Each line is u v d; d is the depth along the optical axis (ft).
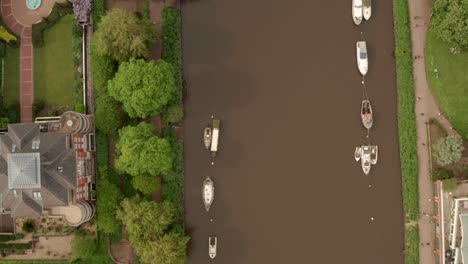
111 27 354.74
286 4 392.06
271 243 383.04
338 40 387.75
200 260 384.88
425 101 374.22
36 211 343.67
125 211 357.41
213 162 388.16
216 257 384.47
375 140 379.96
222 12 394.52
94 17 388.57
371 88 383.24
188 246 383.65
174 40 387.55
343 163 382.22
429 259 367.66
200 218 386.11
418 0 378.32
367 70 382.63
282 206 384.27
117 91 357.41
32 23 395.96
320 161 384.06
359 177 379.96
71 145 355.77
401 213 376.07
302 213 383.04
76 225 360.48
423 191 370.94
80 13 381.81
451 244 345.92
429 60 373.81
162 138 366.43
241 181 386.52
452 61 372.17
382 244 375.86
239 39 392.68
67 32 392.68
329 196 381.81
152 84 345.72
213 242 383.24
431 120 370.94
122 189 382.01
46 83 392.27
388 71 383.04
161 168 354.54
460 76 371.15
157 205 358.43
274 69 390.01
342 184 381.19
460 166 364.38
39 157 335.06
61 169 343.46
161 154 349.00
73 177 346.95
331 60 387.34
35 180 332.19
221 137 389.19
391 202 377.30
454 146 351.46
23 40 395.75
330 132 384.68
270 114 388.57
